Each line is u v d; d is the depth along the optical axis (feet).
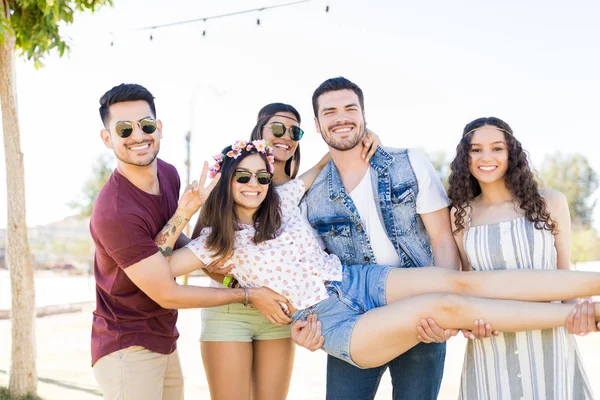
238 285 11.77
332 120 11.73
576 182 107.45
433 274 10.94
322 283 11.29
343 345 10.65
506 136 10.87
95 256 11.30
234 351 11.99
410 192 11.84
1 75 19.80
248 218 11.59
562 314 9.64
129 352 10.80
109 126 10.73
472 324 10.00
